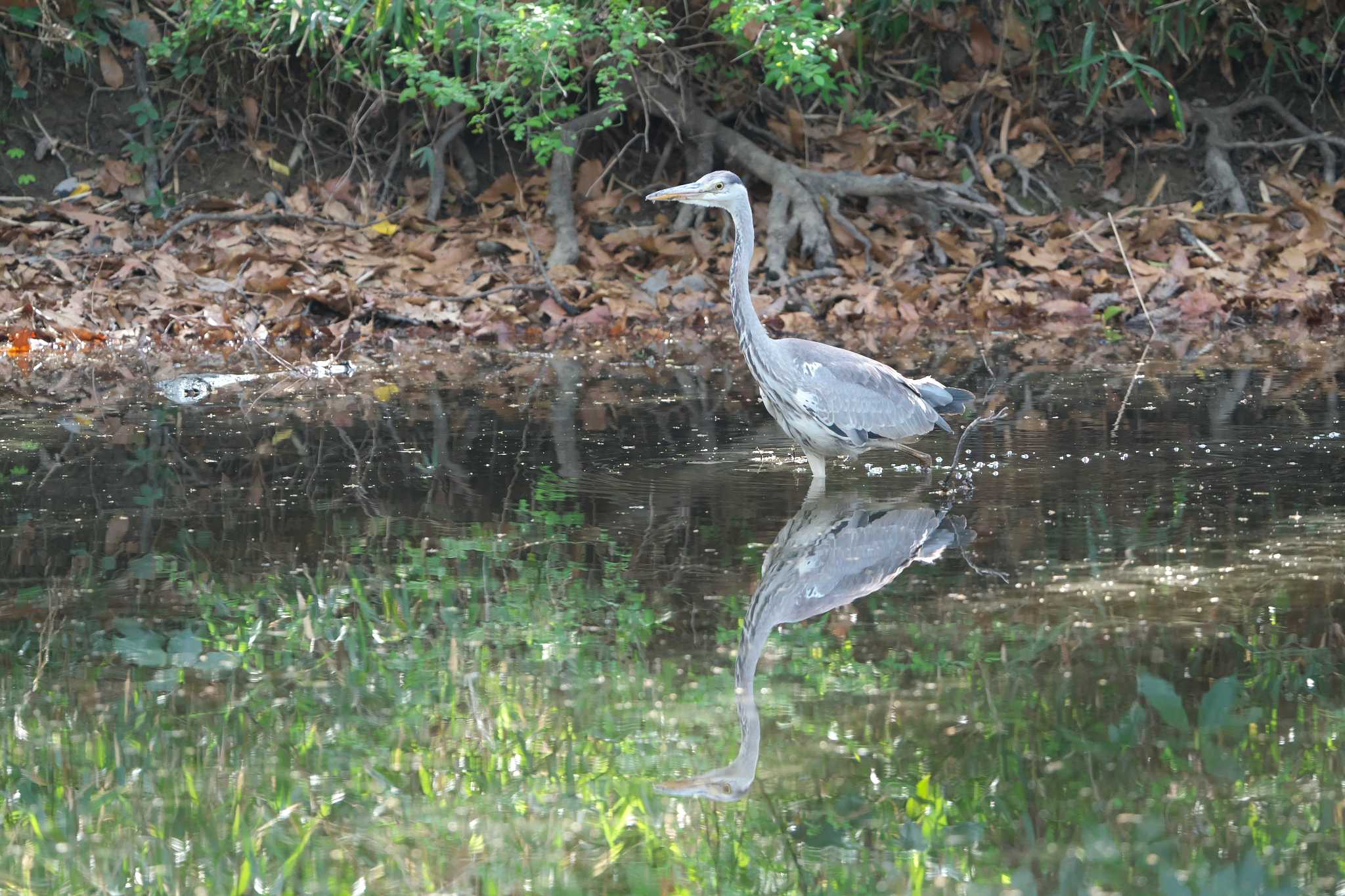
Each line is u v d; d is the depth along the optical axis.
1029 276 19.91
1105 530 9.34
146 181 21.05
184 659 7.41
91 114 21.75
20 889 5.39
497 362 16.34
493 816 5.89
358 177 22.30
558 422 13.02
